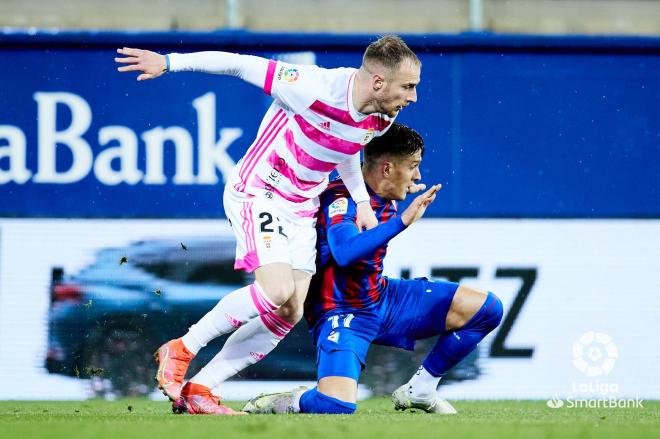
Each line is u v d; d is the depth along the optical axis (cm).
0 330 2555
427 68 2658
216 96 2625
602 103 2691
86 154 2614
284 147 1661
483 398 2572
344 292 1733
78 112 2619
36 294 2572
